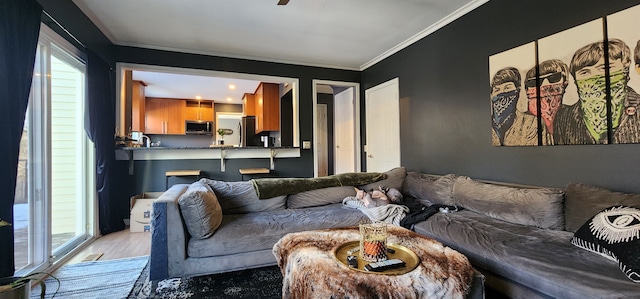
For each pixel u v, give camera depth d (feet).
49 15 7.42
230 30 11.17
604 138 6.39
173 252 6.50
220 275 7.33
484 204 7.72
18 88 5.87
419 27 11.17
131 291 6.56
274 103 19.60
